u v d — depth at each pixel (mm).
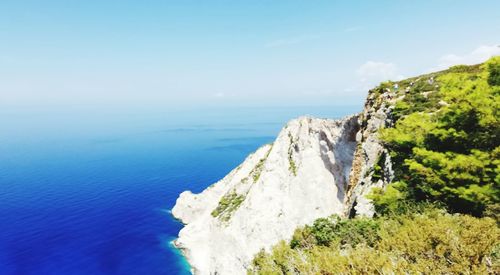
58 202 163250
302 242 17969
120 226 120750
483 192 15445
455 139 19562
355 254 11750
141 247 97562
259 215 68688
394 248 11750
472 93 18938
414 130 23344
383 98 39969
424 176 19578
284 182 71812
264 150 104750
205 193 119688
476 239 10547
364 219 18281
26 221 131875
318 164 69500
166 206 150000
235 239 68812
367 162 34656
